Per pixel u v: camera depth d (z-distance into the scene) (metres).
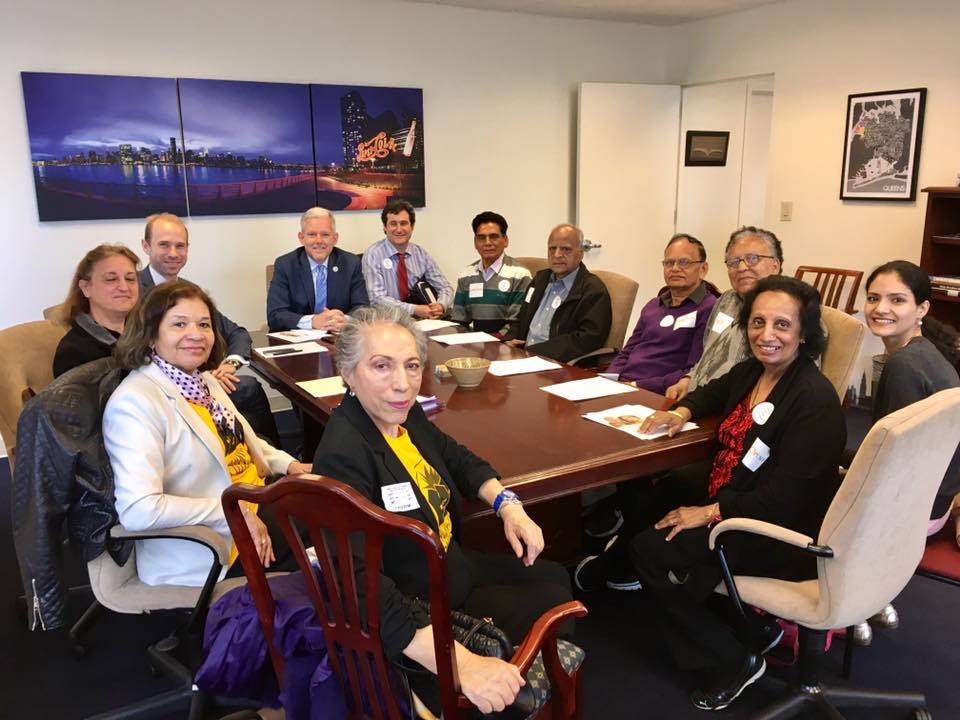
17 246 3.96
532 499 1.73
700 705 1.96
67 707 2.02
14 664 2.21
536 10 5.11
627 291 3.45
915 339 2.09
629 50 5.74
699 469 2.41
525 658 1.19
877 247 4.68
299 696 1.28
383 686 1.19
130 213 4.17
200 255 4.42
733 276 2.70
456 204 5.23
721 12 5.30
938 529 2.00
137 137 4.10
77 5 3.88
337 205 4.75
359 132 4.73
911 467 1.48
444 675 1.12
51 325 2.53
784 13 4.98
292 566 1.83
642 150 5.69
